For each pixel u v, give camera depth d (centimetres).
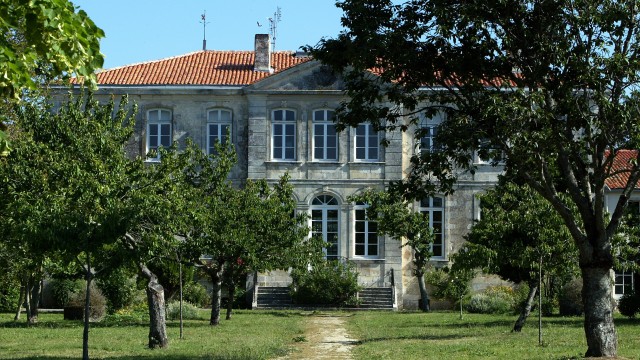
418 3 1972
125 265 2245
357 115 2050
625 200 1984
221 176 3362
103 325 3384
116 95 4719
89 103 2517
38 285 3428
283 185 3572
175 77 4825
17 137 2298
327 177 4731
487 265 2712
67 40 1275
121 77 4791
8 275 3022
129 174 2298
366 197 4334
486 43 1884
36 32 1274
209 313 4088
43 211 1981
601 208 1962
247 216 3312
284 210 3453
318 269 4397
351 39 1958
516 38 1919
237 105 4784
